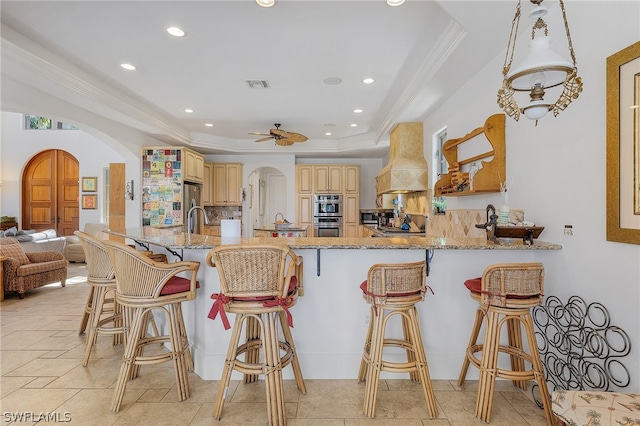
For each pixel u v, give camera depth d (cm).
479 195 338
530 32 249
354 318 262
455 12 229
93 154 886
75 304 448
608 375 188
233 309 198
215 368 256
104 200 891
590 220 200
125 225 611
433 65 326
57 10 261
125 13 265
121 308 324
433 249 239
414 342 214
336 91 442
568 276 219
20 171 919
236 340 209
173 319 228
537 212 248
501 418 210
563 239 223
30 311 418
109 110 444
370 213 838
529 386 245
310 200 819
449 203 419
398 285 211
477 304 262
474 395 236
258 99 477
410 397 233
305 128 654
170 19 273
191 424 202
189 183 661
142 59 348
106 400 226
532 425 203
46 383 246
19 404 221
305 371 260
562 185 223
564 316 222
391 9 257
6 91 355
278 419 198
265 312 197
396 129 543
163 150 617
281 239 277
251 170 821
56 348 309
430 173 480
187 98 473
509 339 247
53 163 930
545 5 221
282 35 297
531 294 204
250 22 276
